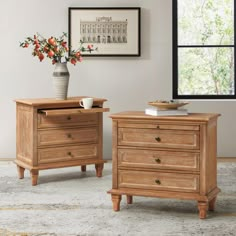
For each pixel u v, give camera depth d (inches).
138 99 235.9
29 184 185.0
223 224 136.1
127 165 146.7
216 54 239.3
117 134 147.5
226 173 201.5
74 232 129.8
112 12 232.4
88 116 195.2
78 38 232.8
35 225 135.8
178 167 141.7
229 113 233.6
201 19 239.1
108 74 235.1
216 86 239.6
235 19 238.7
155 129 143.5
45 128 186.7
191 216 144.0
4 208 152.3
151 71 235.0
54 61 195.3
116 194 147.8
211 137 145.0
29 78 235.0
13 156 236.5
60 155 189.9
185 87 239.6
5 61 234.1
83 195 168.4
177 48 239.0
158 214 146.1
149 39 234.2
